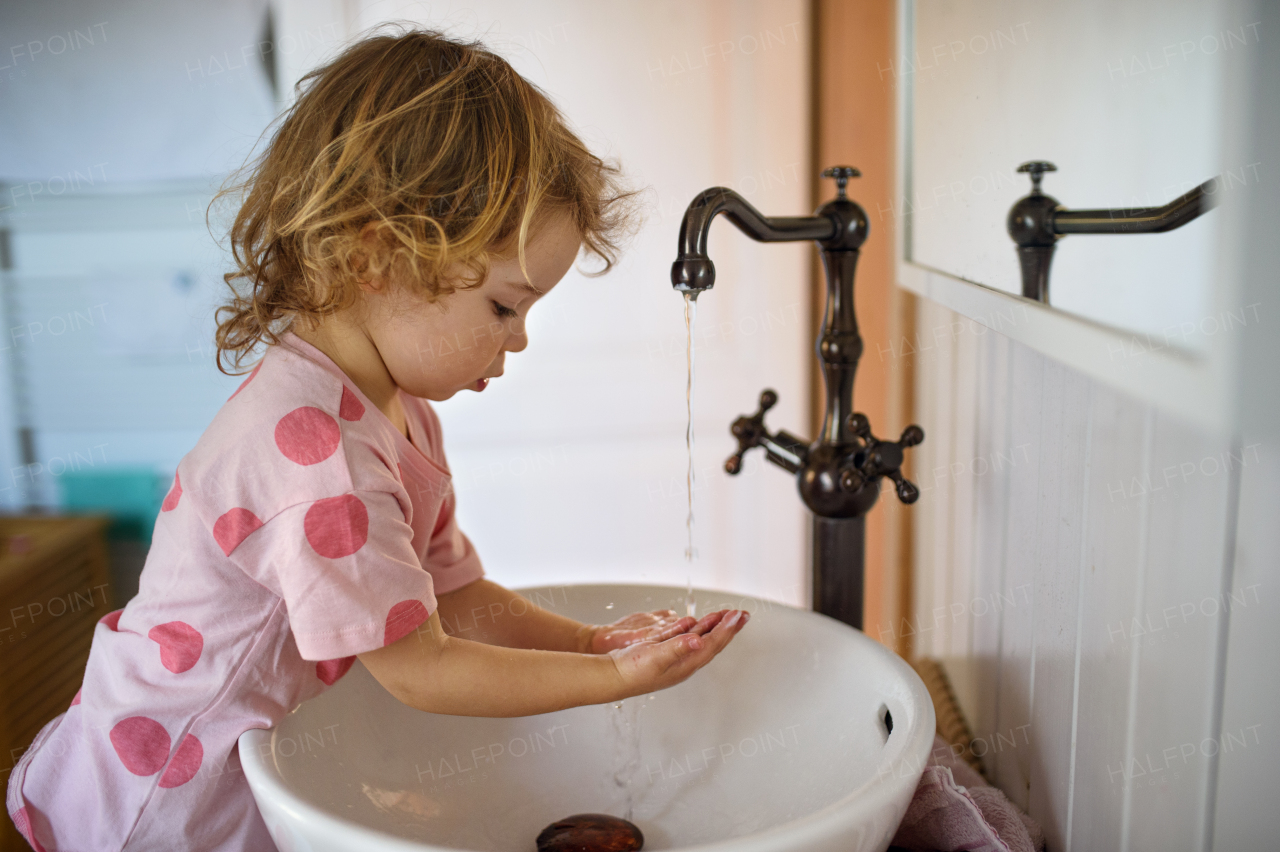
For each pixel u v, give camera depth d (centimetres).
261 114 174
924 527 116
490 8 154
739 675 77
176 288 183
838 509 83
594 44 156
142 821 67
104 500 189
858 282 153
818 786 65
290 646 69
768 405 90
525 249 66
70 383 188
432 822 67
